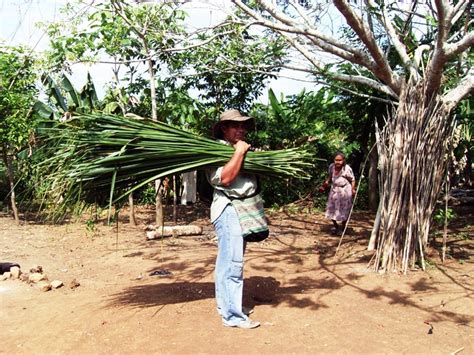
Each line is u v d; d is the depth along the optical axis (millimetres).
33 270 5809
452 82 6711
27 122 8797
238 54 8203
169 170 3898
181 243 7637
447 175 6184
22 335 3928
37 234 8523
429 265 5973
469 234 8055
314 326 4066
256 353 3537
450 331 3998
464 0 5922
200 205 12109
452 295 4898
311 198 11703
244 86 10797
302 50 7328
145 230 8734
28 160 4668
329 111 11852
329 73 7172
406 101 5902
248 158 4023
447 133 6043
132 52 8688
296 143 11453
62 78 9539
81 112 4141
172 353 3535
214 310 4398
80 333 3912
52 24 6562
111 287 5250
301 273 5773
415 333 3945
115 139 3814
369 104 10742
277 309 4469
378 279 5469
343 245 7332
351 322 4164
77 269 6180
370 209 11055
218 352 3549
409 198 5797
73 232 8625
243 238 4012
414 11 7320
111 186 3604
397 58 8625
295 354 3531
